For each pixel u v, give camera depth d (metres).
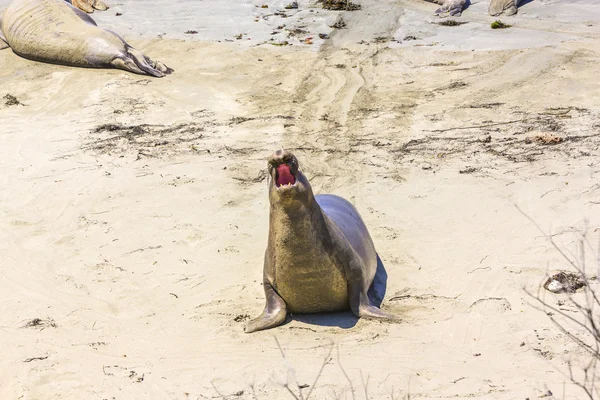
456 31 26.86
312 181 15.77
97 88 23.22
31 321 10.80
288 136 18.70
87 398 8.87
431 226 13.32
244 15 29.41
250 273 11.95
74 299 11.41
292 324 10.17
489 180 15.21
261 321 10.08
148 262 12.53
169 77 24.00
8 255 13.05
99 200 15.26
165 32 27.94
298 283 9.81
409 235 13.02
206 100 21.94
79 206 15.03
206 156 17.47
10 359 9.83
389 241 12.80
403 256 12.20
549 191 14.41
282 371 9.07
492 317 10.11
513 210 13.75
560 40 25.17
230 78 23.62
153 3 31.14
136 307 11.08
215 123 20.02
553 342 9.35
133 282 11.87
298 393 8.59
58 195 15.61
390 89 22.03
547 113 19.28
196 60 25.34
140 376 9.24
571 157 16.08
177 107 21.47
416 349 9.38
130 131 19.61
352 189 15.23
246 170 16.44
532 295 10.20
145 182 16.03
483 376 8.73
